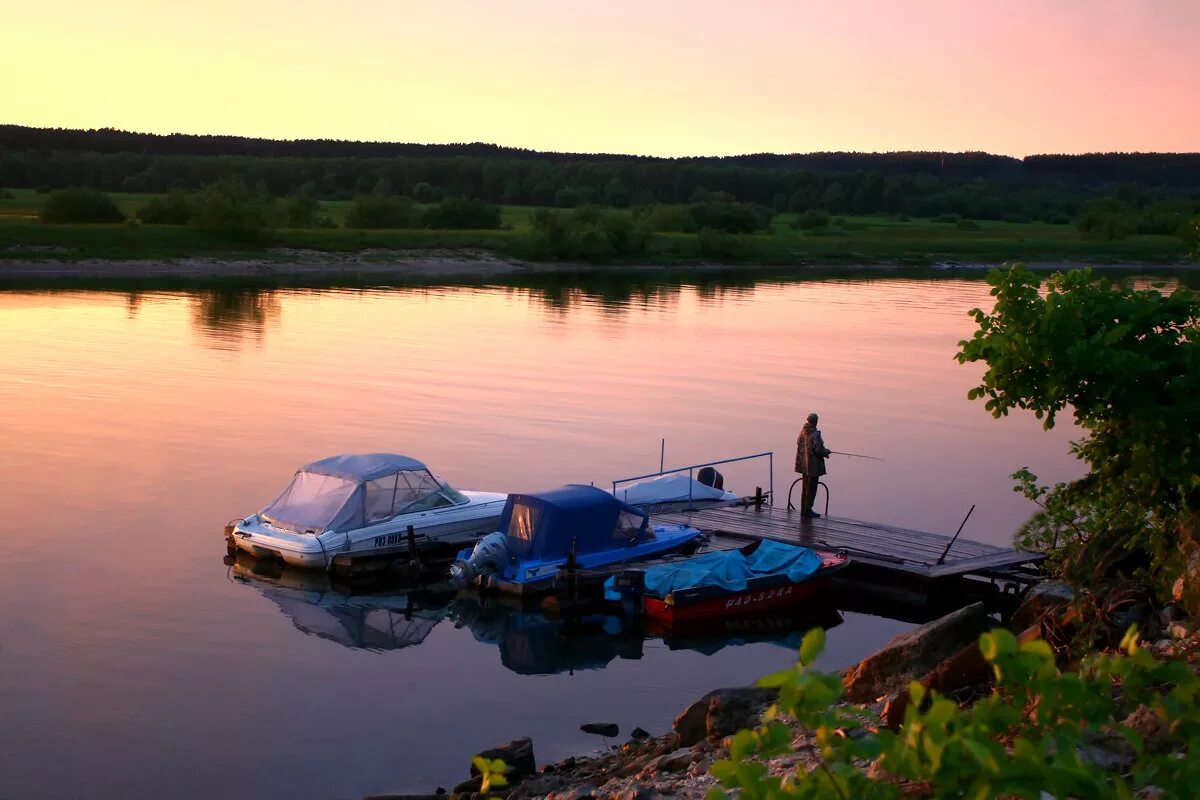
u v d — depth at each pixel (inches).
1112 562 446.0
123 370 1599.4
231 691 591.8
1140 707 275.7
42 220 4183.1
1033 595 497.0
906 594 799.7
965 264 4965.6
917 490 1099.9
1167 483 421.4
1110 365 386.9
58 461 1064.2
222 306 2519.7
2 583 733.3
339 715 569.6
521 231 4906.5
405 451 1155.3
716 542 868.0
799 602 789.9
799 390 1640.0
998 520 993.5
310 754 520.4
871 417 1459.2
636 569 779.4
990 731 164.4
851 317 2719.0
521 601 773.3
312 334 2076.8
